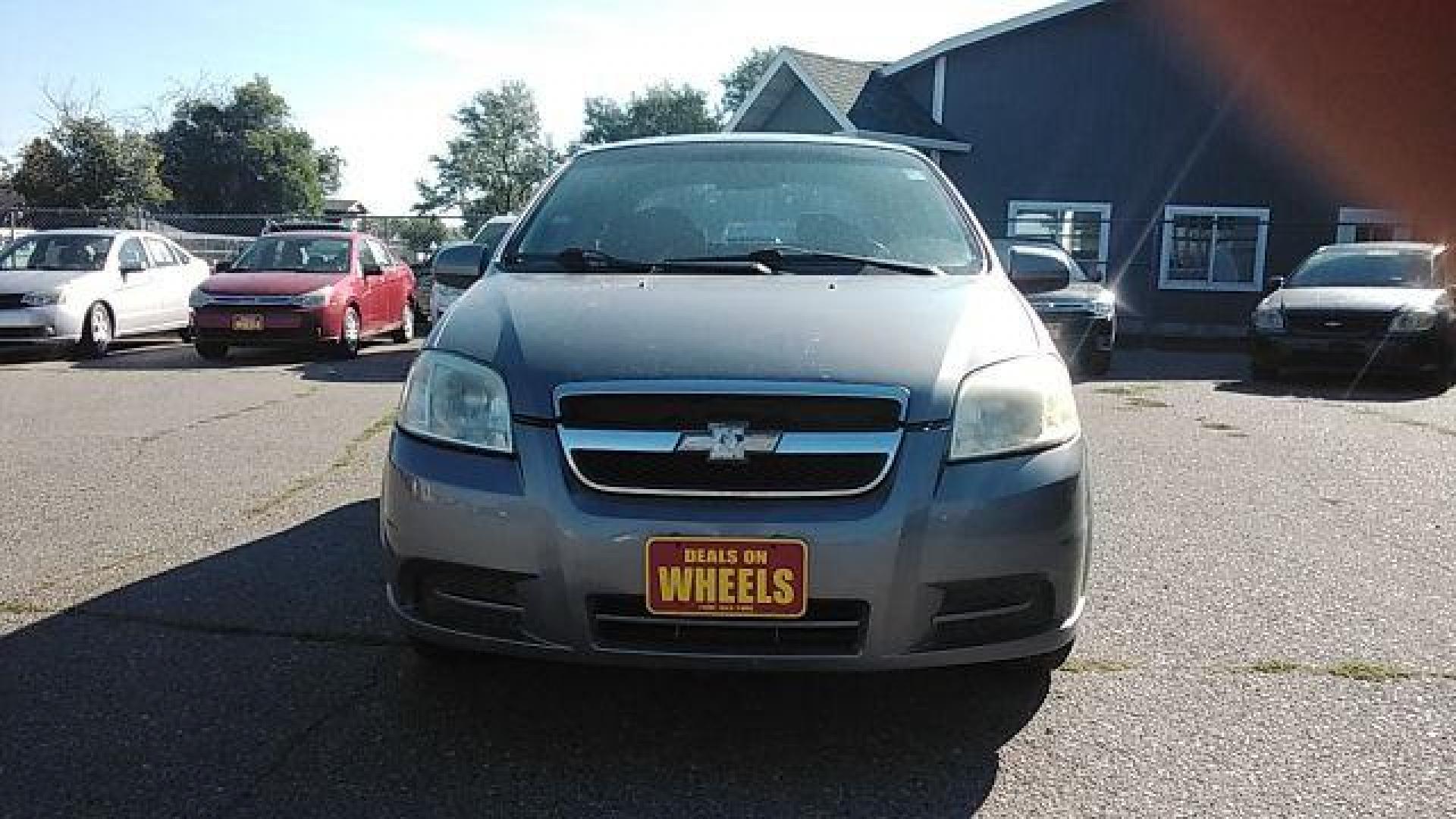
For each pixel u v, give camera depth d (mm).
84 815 2531
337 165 79562
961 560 2629
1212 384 10961
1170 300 19828
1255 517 5230
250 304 11695
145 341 14711
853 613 2627
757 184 4031
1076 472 2822
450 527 2730
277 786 2668
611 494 2641
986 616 2693
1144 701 3156
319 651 3486
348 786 2666
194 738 2906
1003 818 2543
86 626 3688
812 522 2574
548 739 2912
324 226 16844
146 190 36969
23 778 2695
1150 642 3600
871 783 2701
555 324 2996
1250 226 19641
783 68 20328
